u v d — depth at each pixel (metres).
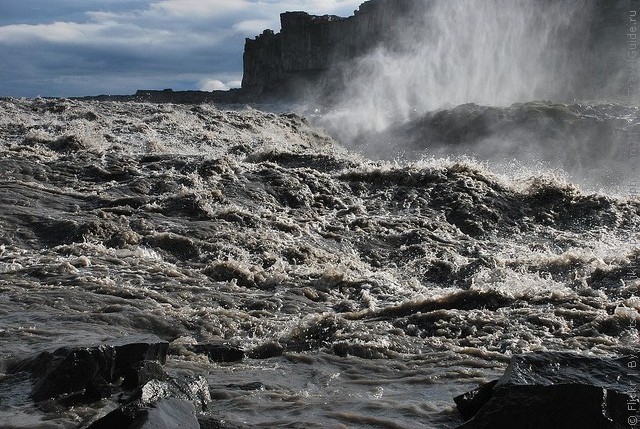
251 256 9.93
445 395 4.95
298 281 8.75
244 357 5.96
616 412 3.88
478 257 10.12
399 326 6.82
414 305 7.38
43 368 4.89
